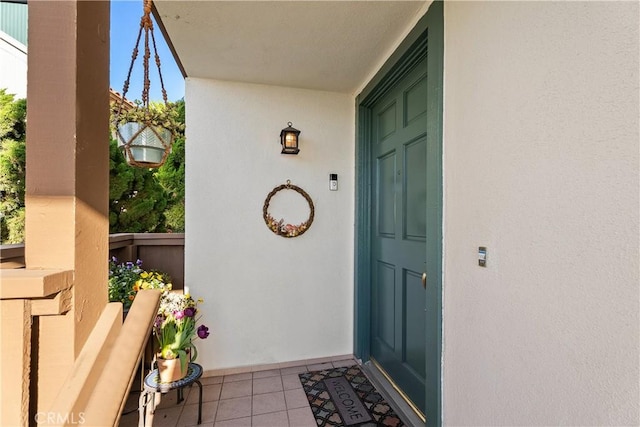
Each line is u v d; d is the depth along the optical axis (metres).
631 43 0.69
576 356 0.81
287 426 1.75
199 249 2.38
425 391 1.67
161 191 3.57
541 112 0.91
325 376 2.31
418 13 1.61
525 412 0.96
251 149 2.47
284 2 1.54
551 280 0.88
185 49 1.99
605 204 0.75
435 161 1.45
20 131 2.97
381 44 1.91
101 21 0.71
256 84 2.48
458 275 1.30
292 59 2.10
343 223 2.65
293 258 2.54
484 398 1.14
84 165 0.63
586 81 0.79
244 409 1.91
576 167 0.81
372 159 2.55
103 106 0.71
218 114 2.42
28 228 0.58
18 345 0.53
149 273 2.32
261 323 2.47
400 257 2.06
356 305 2.59
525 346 0.97
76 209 0.60
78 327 0.60
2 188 2.76
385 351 2.29
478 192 1.18
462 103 1.28
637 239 0.68
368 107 2.55
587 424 0.78
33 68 0.59
